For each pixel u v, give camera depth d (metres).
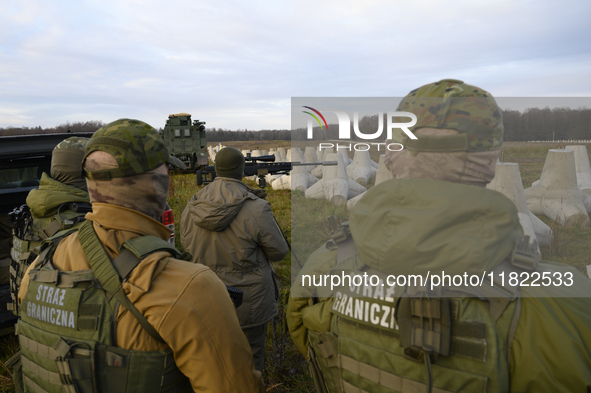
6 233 3.46
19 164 3.41
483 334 0.79
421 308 0.83
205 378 1.13
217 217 2.34
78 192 2.23
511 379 0.80
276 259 2.57
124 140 1.22
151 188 1.28
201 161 18.45
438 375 0.81
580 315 0.80
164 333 1.09
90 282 1.15
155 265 1.14
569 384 0.75
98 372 1.08
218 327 1.16
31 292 1.25
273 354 3.12
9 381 2.96
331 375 1.07
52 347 1.13
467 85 0.87
